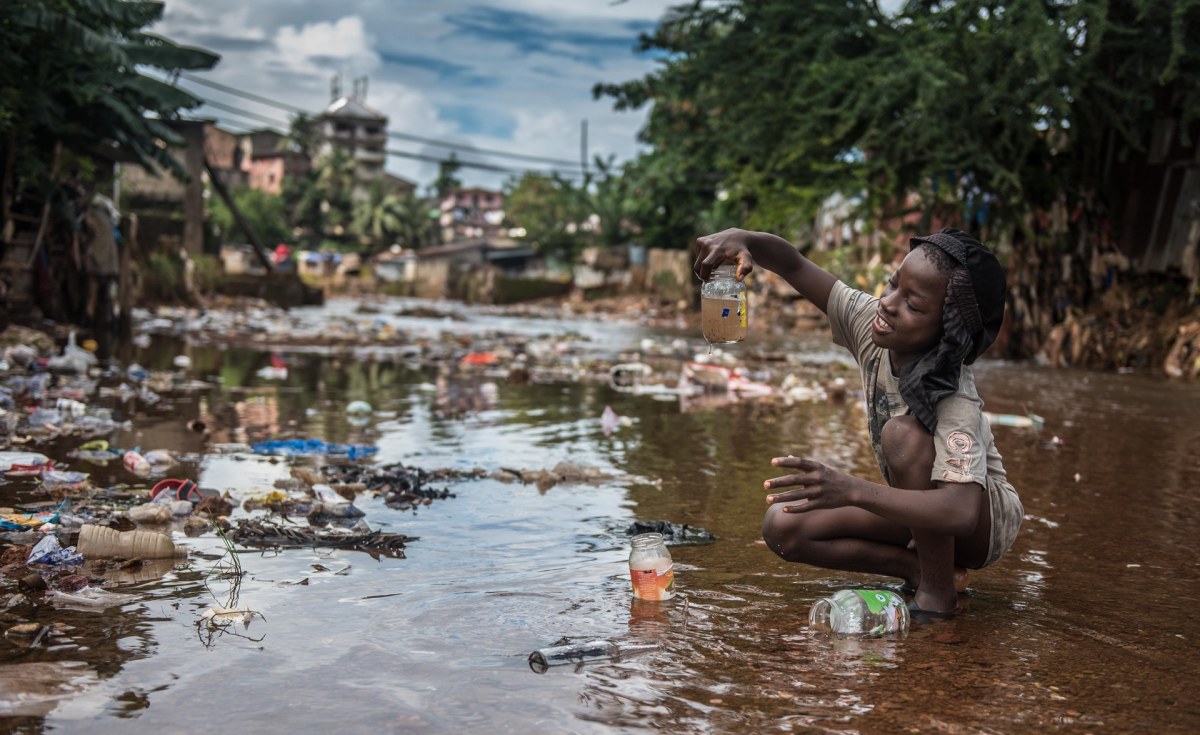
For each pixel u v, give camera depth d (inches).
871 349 113.9
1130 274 676.1
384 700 83.6
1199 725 82.4
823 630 105.5
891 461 109.1
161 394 319.6
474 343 628.1
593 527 154.9
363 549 138.4
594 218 1865.2
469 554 136.6
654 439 251.8
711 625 106.6
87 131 552.4
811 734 78.5
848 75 654.5
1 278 500.1
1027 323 669.9
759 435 262.1
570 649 95.0
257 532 144.8
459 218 4045.3
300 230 3083.2
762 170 768.9
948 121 626.5
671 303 1309.1
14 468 184.5
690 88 1135.0
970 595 122.5
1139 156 674.2
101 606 108.7
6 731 75.7
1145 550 149.0
